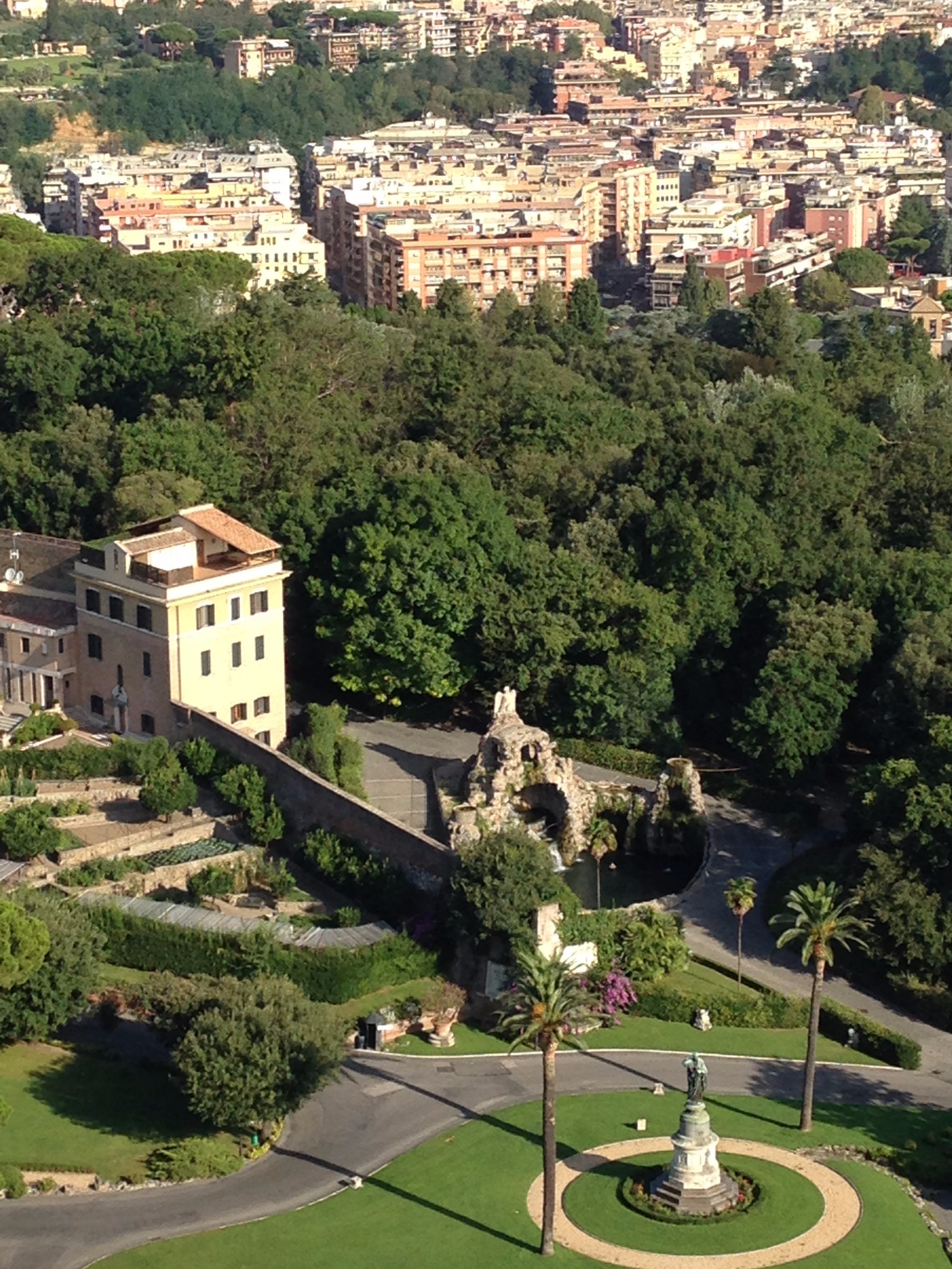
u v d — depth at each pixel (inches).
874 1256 6299.2
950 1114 7258.9
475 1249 6289.4
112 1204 6476.4
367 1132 6998.0
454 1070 7470.5
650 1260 6245.1
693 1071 6599.4
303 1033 6825.8
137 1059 7357.3
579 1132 6998.0
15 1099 6998.0
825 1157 6904.5
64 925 7421.3
